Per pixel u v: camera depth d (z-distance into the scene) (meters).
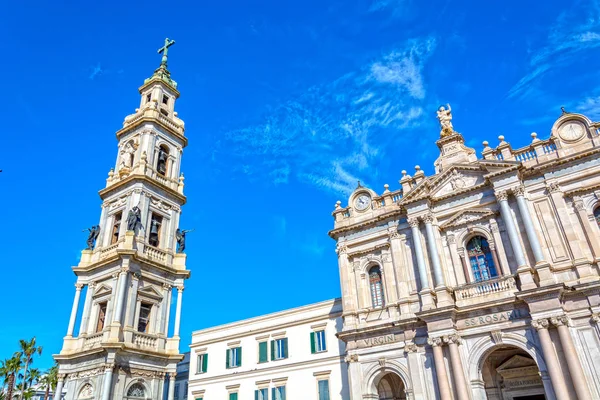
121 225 44.91
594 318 30.14
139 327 41.69
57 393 39.41
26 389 70.12
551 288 30.75
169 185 49.28
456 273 37.25
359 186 45.59
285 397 47.50
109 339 37.94
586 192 34.59
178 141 52.69
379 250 41.97
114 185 47.06
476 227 37.75
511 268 35.00
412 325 36.62
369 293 41.47
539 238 34.72
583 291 30.94
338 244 44.09
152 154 48.81
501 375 35.78
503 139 39.41
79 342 40.94
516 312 32.56
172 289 45.53
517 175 36.22
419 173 42.69
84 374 39.06
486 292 34.59
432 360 35.03
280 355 49.84
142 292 42.25
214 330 56.50
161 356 41.44
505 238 36.00
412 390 34.97
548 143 37.56
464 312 34.31
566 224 34.09
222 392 52.19
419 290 38.00
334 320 47.69
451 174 40.25
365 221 42.84
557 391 28.83
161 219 47.44
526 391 34.69
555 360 29.62
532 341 31.44
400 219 41.31
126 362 38.84
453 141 42.28
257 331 52.53
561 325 30.17
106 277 42.44
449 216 39.19
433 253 37.62
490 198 37.69
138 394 39.28
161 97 53.97
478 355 33.06
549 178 36.09
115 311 39.41
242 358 52.53
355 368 38.19
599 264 31.97
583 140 36.16
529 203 36.16
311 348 48.00
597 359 29.53
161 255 45.47
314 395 45.84
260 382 49.72
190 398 54.50
